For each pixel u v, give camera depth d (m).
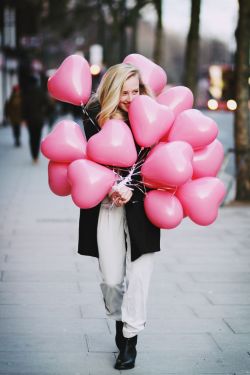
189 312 5.32
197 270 6.68
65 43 54.72
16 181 13.88
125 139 3.89
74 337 4.70
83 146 4.06
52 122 27.23
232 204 11.01
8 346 4.52
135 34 40.16
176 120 4.09
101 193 3.89
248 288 6.05
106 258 4.05
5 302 5.52
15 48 40.94
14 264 6.80
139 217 3.99
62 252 7.38
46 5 40.88
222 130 31.05
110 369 4.14
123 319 4.05
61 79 4.21
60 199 11.54
